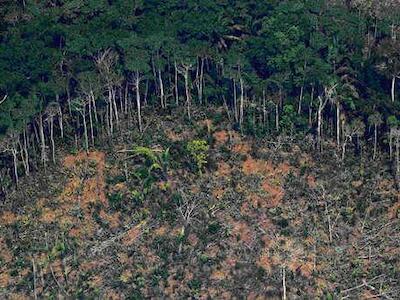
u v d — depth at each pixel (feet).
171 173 435.94
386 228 417.69
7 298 401.70
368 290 399.24
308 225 419.33
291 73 454.40
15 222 424.05
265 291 397.80
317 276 403.13
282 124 453.99
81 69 454.40
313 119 454.81
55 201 430.20
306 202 426.92
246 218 420.77
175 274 404.77
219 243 412.98
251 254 409.69
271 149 447.42
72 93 458.50
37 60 447.42
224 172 438.81
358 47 459.73
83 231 419.54
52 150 445.78
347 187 432.25
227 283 401.08
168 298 398.62
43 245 415.03
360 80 453.17
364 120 447.83
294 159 442.91
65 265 409.08
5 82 437.58
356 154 444.96
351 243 414.41
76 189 434.30
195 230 416.87
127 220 422.41
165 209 423.64
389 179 433.89
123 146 449.06
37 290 402.93
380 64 448.24
